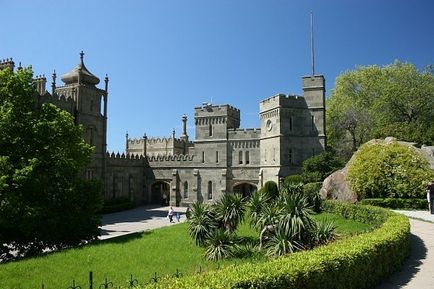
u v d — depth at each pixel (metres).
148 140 93.88
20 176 21.34
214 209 21.92
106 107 59.09
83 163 26.44
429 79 60.00
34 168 22.64
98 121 57.47
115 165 62.50
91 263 16.92
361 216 26.20
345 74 66.81
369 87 63.59
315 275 10.12
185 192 65.75
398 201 31.92
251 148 61.03
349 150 57.66
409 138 47.69
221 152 62.88
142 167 68.94
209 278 8.69
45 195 23.48
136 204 67.06
